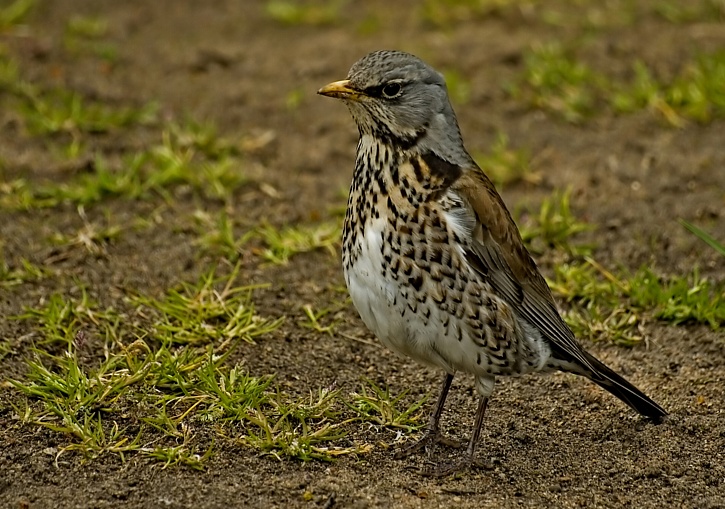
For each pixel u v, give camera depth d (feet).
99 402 33.06
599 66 56.65
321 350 37.14
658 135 52.03
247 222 44.68
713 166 49.01
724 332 38.50
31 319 37.47
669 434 33.42
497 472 31.55
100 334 36.91
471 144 51.11
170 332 36.94
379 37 60.03
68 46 57.36
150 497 29.19
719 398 35.17
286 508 28.86
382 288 30.66
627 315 39.27
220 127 51.70
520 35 60.03
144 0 63.67
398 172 30.94
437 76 32.04
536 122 53.11
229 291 39.60
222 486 29.71
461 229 30.30
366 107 31.58
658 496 30.60
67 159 47.98
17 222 43.62
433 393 35.40
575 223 44.75
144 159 47.50
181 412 33.01
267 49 58.80
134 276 40.57
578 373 33.81
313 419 33.27
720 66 54.95
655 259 42.80
